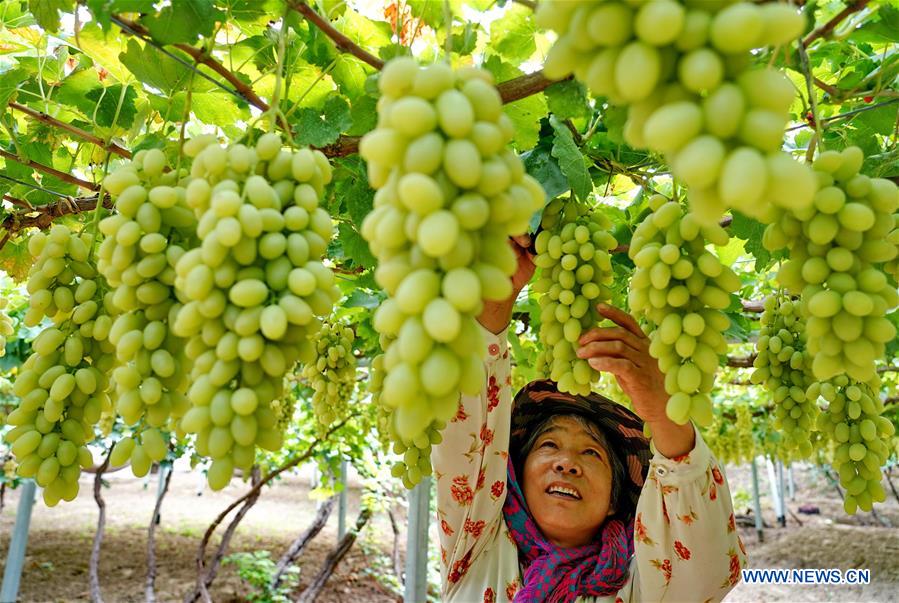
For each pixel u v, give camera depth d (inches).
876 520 524.1
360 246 90.0
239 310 38.0
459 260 29.4
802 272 44.2
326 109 63.6
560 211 67.6
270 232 39.4
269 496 561.6
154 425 42.9
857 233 41.5
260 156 42.4
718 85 27.2
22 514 216.1
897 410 219.1
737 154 25.3
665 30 25.9
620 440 97.6
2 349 91.4
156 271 44.1
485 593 88.6
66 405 49.1
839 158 42.4
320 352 108.9
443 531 90.0
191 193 40.2
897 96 70.6
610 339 62.1
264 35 71.6
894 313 113.7
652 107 28.5
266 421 38.3
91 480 609.6
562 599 84.4
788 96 26.9
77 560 327.3
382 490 286.2
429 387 28.1
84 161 103.7
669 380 47.6
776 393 75.6
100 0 55.9
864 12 62.7
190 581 306.8
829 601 364.2
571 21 28.9
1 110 81.8
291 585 297.4
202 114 85.0
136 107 87.9
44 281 52.8
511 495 93.9
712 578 79.3
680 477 74.4
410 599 173.0
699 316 47.4
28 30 87.0
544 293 66.2
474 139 30.5
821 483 692.7
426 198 28.0
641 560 81.7
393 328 30.0
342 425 229.3
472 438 83.7
